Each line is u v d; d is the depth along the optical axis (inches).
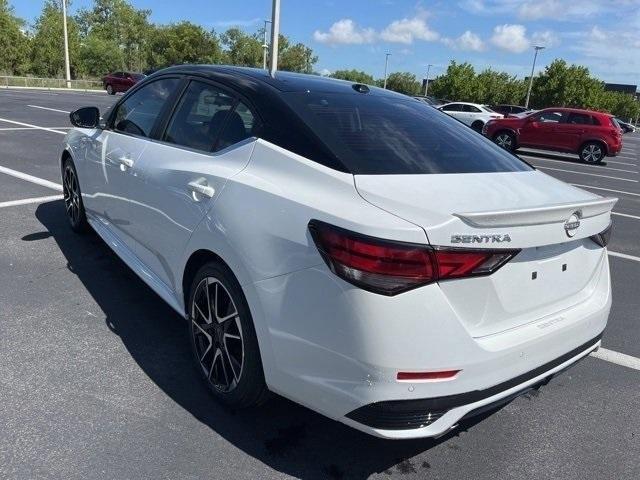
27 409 105.3
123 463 93.8
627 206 395.9
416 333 78.7
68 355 125.0
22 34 2105.1
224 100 119.9
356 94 127.3
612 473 102.4
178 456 96.7
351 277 79.8
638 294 201.8
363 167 94.5
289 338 88.7
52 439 98.0
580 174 579.8
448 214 80.4
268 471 95.4
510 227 83.0
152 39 2610.7
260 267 92.0
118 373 119.6
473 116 1025.5
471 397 84.4
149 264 138.5
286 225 89.4
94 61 2347.4
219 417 107.9
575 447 109.3
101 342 131.8
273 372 92.9
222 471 94.3
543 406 123.4
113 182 151.9
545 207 85.2
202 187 107.8
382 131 110.0
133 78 1521.9
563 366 99.6
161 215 123.5
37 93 1240.2
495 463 102.6
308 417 110.3
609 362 146.6
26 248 189.2
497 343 86.0
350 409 83.3
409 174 96.2
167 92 141.6
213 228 102.7
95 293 157.9
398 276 77.9
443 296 79.8
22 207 239.8
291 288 87.6
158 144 133.3
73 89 1715.1
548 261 94.0
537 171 120.6
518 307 90.2
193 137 123.3
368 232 79.5
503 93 2277.3
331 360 83.8
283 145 100.8
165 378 119.2
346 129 106.1
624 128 1978.3
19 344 127.9
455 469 100.0
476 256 80.7
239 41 2586.1
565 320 97.7
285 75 131.1
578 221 93.1
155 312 149.3
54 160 352.5
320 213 85.8
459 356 81.3
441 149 111.4
